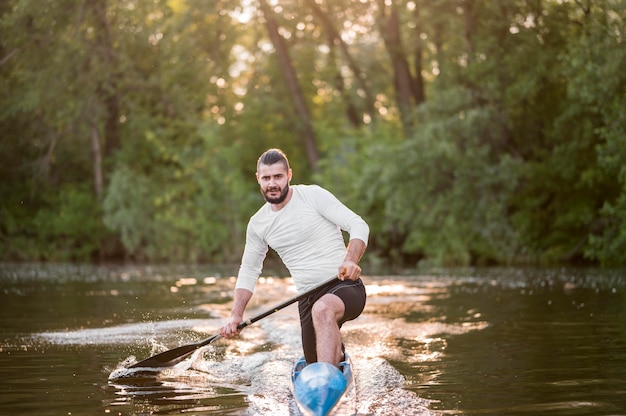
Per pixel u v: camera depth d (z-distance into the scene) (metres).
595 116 19.58
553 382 5.45
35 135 28.28
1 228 29.86
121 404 4.97
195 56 28.06
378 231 25.34
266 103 30.22
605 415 4.47
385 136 25.69
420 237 22.19
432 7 23.00
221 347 7.36
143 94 28.77
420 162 21.11
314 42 30.47
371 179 23.00
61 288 15.12
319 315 5.16
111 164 30.44
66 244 30.17
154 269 22.55
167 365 6.12
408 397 5.03
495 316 9.62
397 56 26.55
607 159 17.27
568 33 20.39
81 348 7.32
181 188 28.25
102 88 28.14
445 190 21.50
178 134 29.72
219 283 16.38
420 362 6.39
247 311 10.37
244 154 29.67
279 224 5.60
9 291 14.40
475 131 20.70
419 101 27.03
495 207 20.91
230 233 28.16
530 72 20.20
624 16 17.11
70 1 24.81
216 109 31.62
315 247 5.57
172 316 9.94
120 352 7.09
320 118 32.75
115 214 27.72
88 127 28.33
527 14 21.05
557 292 12.65
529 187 21.67
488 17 21.41
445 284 14.87
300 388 4.67
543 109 21.20
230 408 4.84
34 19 24.41
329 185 25.98
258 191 29.16
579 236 21.88
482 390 5.22
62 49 25.42
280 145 30.44
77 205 29.80
